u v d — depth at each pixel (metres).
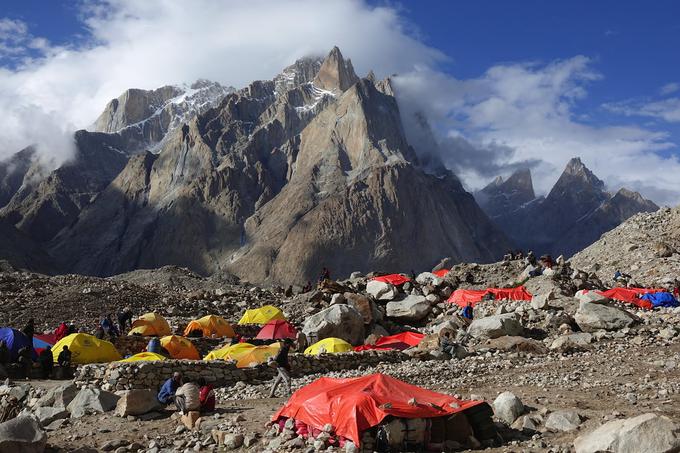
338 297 45.22
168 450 15.66
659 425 12.30
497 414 17.09
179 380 20.44
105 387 24.22
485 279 55.06
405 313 46.78
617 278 53.88
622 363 25.89
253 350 29.52
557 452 13.70
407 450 14.52
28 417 14.49
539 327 36.75
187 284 79.56
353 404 14.76
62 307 50.34
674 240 67.00
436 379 25.36
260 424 17.33
